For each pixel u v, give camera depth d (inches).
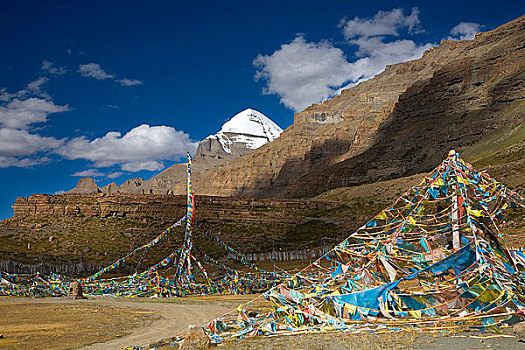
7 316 1239.5
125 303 1667.1
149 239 4040.4
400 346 567.2
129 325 1052.5
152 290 1983.3
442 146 7741.1
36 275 2384.4
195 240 4020.7
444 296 685.9
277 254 3336.6
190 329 724.0
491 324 619.5
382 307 708.7
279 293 790.5
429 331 633.6
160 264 2219.5
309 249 3486.7
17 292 2027.6
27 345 781.3
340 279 820.6
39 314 1289.4
